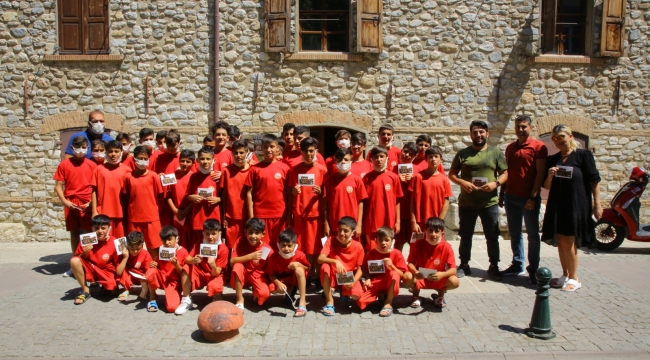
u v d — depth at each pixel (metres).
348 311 5.34
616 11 8.91
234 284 5.29
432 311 5.32
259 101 8.95
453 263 5.30
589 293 5.88
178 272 5.42
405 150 6.34
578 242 5.93
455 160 6.58
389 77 9.00
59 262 7.57
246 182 5.82
